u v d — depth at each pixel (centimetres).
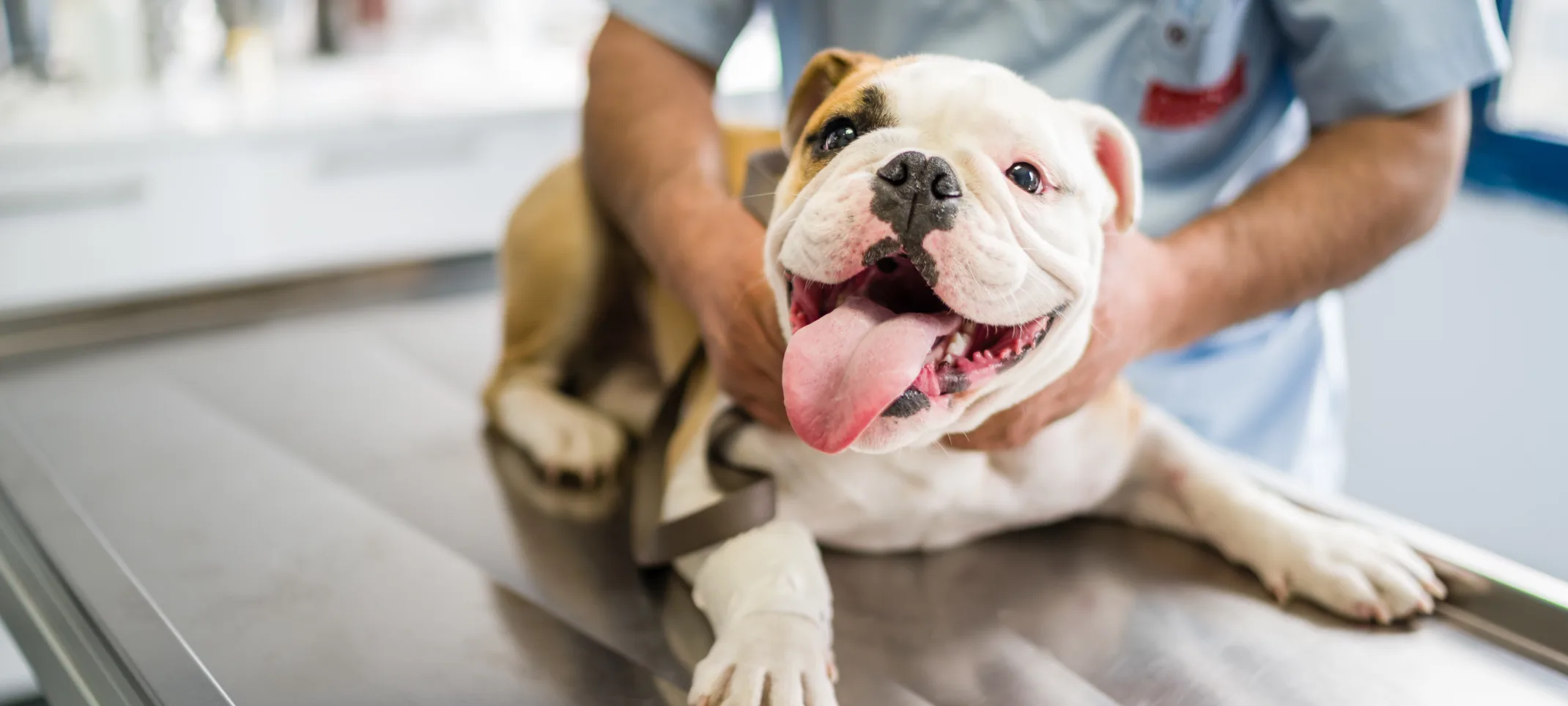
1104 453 86
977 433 78
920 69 72
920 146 68
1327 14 93
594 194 108
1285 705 68
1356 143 93
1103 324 77
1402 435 211
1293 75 101
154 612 73
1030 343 69
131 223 201
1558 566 191
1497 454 197
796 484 82
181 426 103
